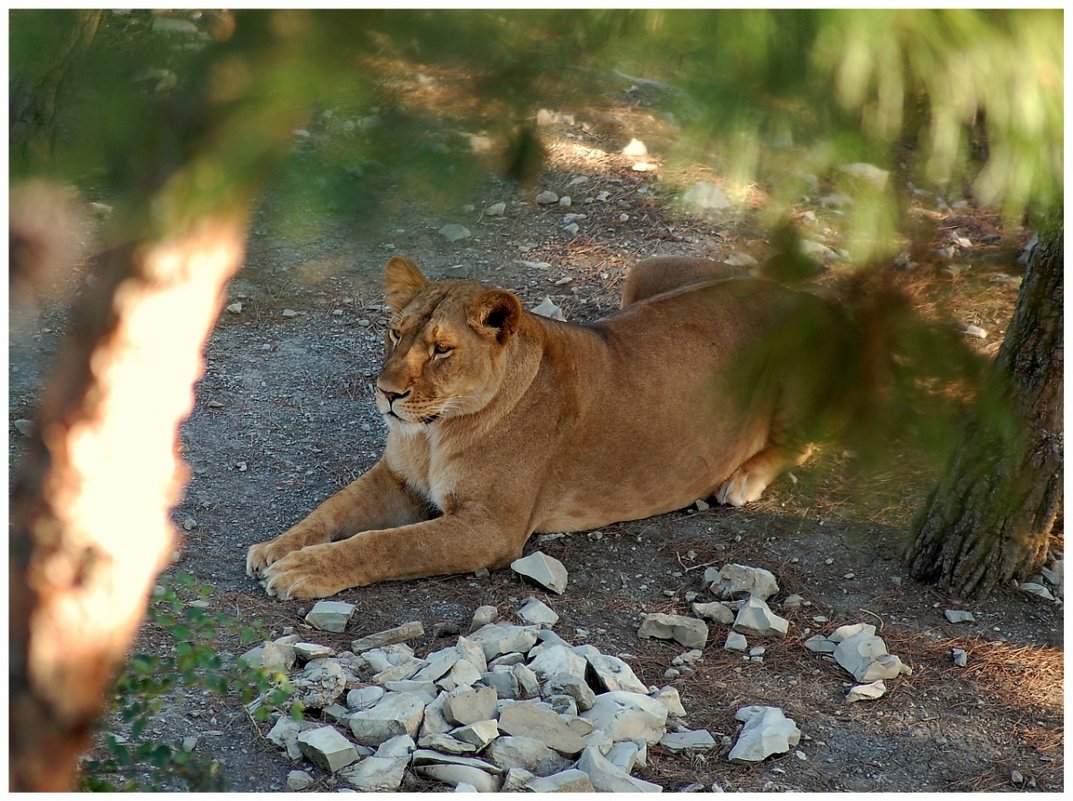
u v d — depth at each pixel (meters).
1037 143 2.49
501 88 2.70
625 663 9.03
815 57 2.36
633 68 2.66
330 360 14.66
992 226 4.04
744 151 2.63
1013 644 9.79
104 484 3.09
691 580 10.69
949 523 10.45
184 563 10.36
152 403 2.88
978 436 10.27
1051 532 11.14
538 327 10.90
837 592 10.48
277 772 7.54
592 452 11.24
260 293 15.87
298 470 12.30
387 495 11.35
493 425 10.66
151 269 2.52
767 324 3.91
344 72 2.36
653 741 8.21
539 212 18.12
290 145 2.40
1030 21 2.31
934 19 2.30
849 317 3.52
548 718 7.98
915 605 10.30
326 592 9.96
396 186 2.61
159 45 2.36
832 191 3.17
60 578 3.23
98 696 3.47
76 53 2.40
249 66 2.27
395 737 7.77
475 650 8.88
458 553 10.46
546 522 11.34
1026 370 9.90
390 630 9.34
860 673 9.26
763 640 9.77
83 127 2.42
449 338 10.20
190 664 7.06
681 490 11.84
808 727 8.62
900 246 3.39
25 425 11.91
